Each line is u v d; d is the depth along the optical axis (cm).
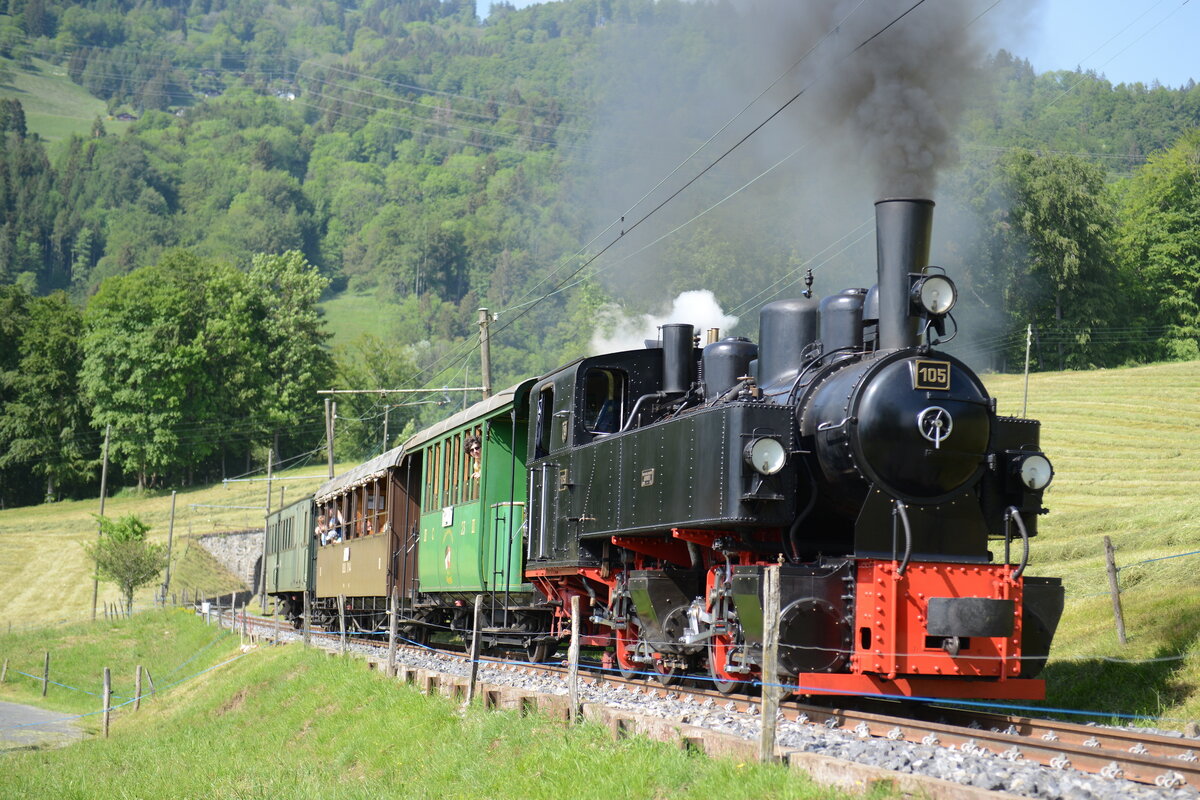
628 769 818
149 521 7269
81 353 9144
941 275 992
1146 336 6831
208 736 1798
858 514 1002
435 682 1390
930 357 975
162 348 8538
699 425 1055
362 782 1173
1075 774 670
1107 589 1719
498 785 954
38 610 5381
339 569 2477
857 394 971
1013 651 948
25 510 8206
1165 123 10869
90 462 8662
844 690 919
